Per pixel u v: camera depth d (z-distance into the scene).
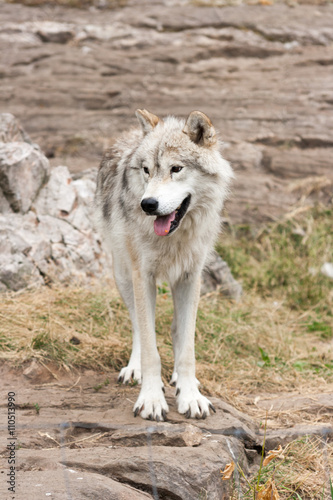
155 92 15.71
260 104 14.88
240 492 4.28
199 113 4.79
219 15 18.42
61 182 9.14
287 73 16.05
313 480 4.50
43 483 3.57
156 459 4.02
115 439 4.50
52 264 7.95
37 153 8.80
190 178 4.84
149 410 4.81
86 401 5.22
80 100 15.70
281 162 13.28
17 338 6.08
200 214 5.06
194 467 4.04
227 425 4.76
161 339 7.02
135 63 16.81
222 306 8.66
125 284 6.16
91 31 18.16
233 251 11.00
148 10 19.20
